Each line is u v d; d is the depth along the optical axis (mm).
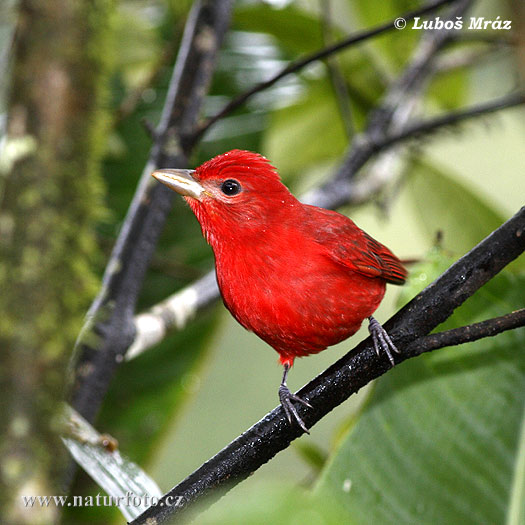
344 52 11008
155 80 9391
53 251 4262
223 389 12688
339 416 12656
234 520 2422
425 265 6066
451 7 11172
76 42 4328
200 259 9836
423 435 5535
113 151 9125
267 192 6391
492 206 10773
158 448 9156
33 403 4125
